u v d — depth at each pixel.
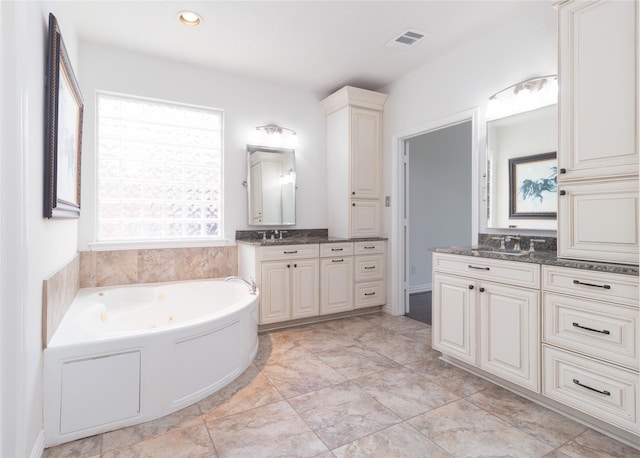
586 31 1.80
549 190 2.33
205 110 3.43
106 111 3.01
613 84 1.70
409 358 2.60
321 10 2.45
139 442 1.63
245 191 3.60
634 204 1.63
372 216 3.85
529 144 2.44
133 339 1.76
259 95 3.66
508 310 2.03
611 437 1.64
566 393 1.77
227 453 1.54
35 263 1.49
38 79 1.55
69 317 2.08
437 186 5.05
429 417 1.82
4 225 1.26
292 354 2.68
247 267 3.33
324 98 4.06
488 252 2.19
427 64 3.30
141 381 1.78
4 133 1.26
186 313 3.00
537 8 2.43
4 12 1.26
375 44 2.93
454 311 2.38
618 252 1.68
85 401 1.67
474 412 1.86
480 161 2.82
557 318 1.80
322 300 3.47
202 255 3.37
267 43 2.91
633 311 1.53
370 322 3.52
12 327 1.27
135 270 3.07
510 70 2.60
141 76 3.08
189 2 2.35
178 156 3.32
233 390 2.12
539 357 1.88
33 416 1.44
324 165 4.06
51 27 1.67
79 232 2.85
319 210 4.04
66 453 1.55
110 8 2.42
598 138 1.75
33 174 1.46
